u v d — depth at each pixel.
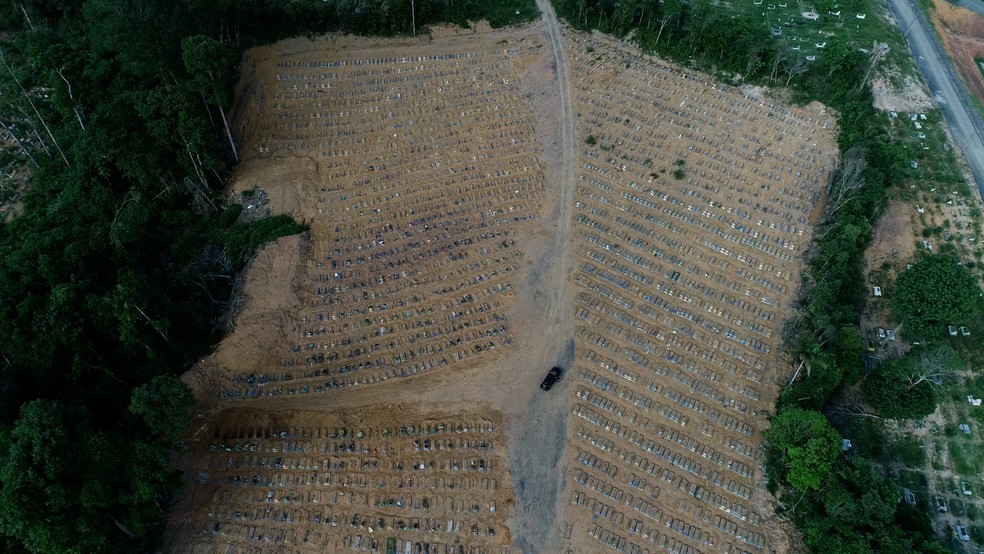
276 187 85.31
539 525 58.22
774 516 58.41
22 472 46.75
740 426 64.38
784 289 75.75
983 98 100.25
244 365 68.31
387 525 58.09
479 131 95.19
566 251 80.06
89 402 61.59
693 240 81.06
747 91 98.19
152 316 65.81
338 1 107.88
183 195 84.00
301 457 62.00
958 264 74.25
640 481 60.91
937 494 62.03
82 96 86.69
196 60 78.81
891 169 84.31
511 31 110.56
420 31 109.25
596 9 109.88
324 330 72.12
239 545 56.62
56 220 77.94
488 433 63.88
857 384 69.06
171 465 60.50
